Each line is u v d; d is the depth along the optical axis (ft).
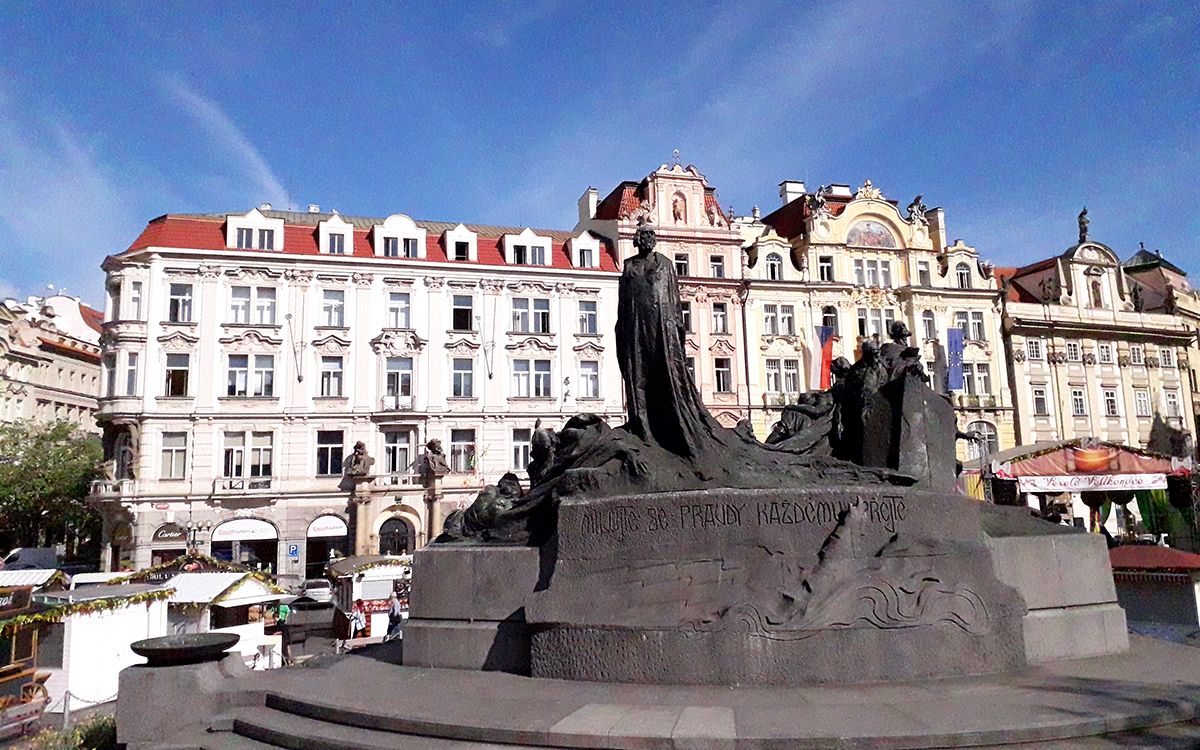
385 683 32.19
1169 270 213.46
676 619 31.24
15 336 203.10
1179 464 111.34
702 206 166.20
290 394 140.77
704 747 24.03
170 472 135.74
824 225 171.73
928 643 30.60
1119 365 184.85
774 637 30.32
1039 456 108.68
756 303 165.37
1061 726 24.47
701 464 36.73
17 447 176.65
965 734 23.91
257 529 136.77
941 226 178.81
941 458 40.52
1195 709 26.04
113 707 55.67
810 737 23.91
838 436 42.83
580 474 36.40
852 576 31.17
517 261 157.28
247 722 29.45
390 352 145.69
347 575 93.86
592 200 178.91
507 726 25.59
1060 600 35.65
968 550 32.30
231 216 143.84
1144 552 61.11
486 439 147.95
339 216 151.02
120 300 137.80
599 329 157.07
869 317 170.81
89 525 181.88
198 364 138.10
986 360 173.88
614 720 25.90
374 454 143.33
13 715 46.73
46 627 58.03
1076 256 187.01
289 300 143.02
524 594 34.86
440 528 142.31
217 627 75.66
